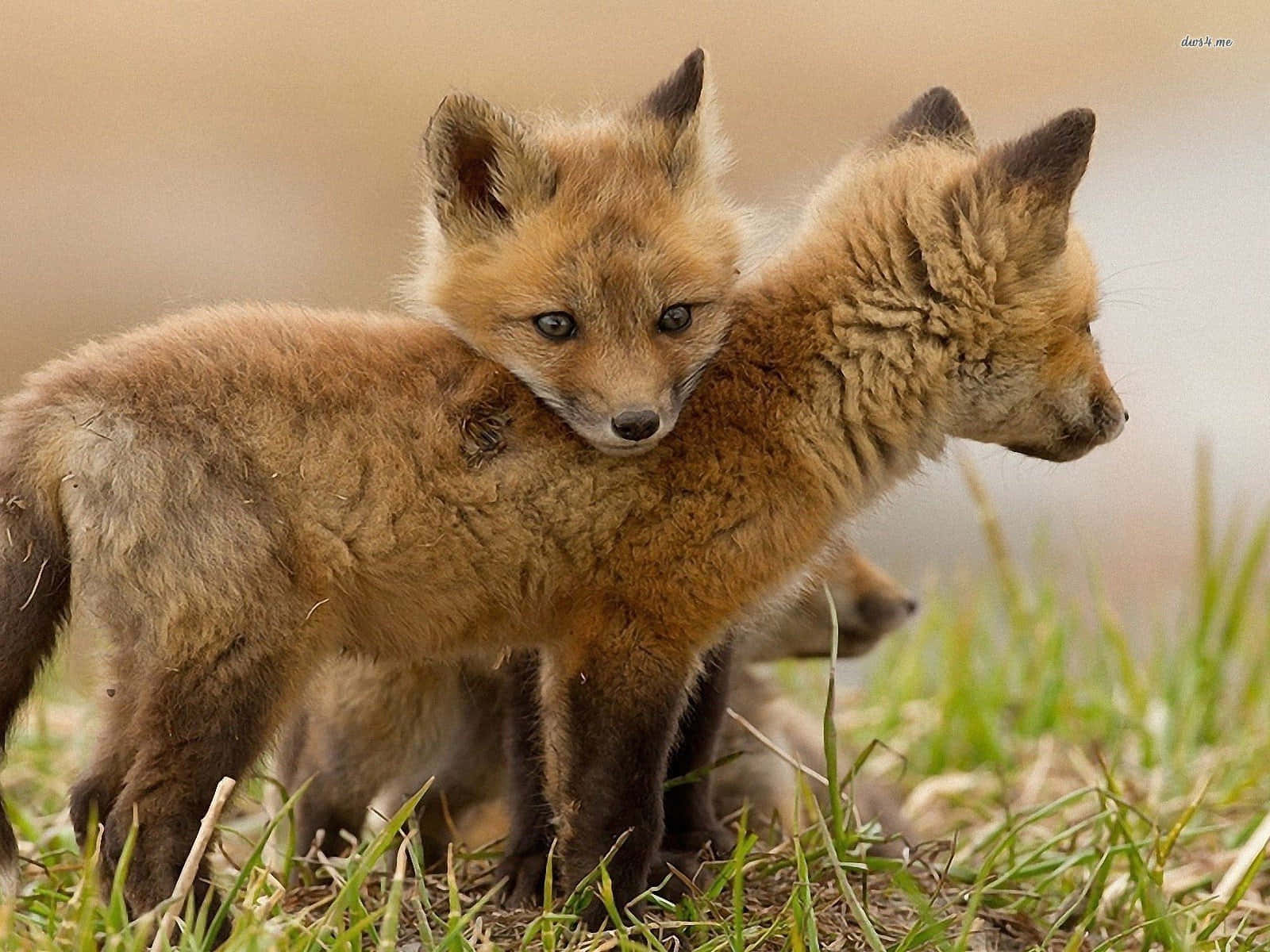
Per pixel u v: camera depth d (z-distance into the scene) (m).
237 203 31.61
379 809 12.66
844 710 16.61
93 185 31.36
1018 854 11.87
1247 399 24.28
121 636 9.55
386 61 36.12
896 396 10.51
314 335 10.16
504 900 10.68
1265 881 11.63
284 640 9.61
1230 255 28.22
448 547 9.94
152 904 9.24
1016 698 16.06
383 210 31.83
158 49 35.56
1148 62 37.59
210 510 9.45
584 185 10.94
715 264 10.81
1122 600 20.62
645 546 9.98
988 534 16.94
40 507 9.52
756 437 10.14
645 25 38.66
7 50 35.03
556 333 10.43
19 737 14.48
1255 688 15.59
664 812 11.02
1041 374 10.77
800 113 35.56
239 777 9.53
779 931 9.69
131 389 9.60
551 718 10.30
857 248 10.52
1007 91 36.81
